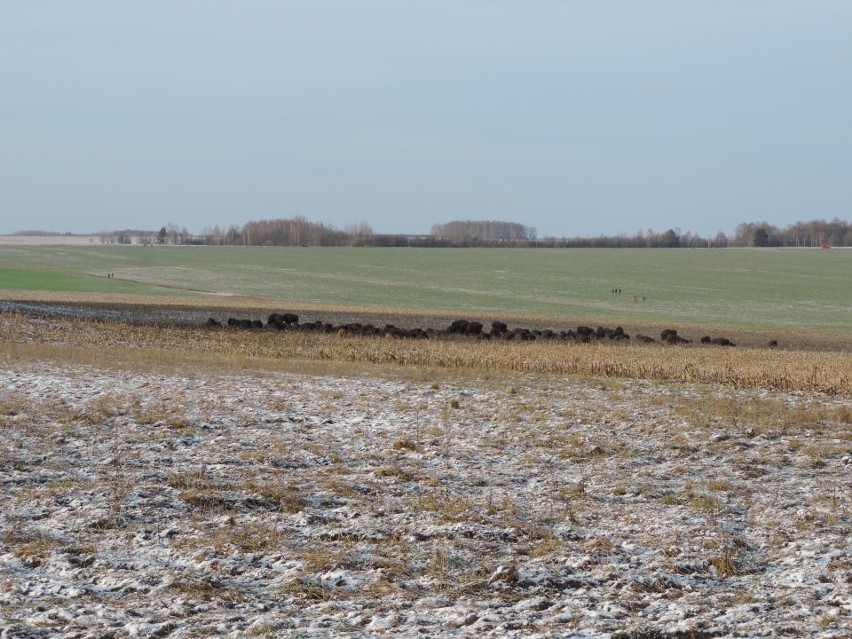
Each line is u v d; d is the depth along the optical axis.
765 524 12.39
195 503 12.76
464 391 26.41
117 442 16.94
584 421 21.14
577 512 12.98
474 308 89.06
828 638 8.04
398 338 48.41
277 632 8.15
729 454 17.69
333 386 26.91
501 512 12.88
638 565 10.60
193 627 8.21
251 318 63.00
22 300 71.25
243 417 20.36
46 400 21.41
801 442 19.00
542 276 130.12
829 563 10.55
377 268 142.75
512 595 9.47
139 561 10.28
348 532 11.54
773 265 155.75
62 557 10.20
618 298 101.88
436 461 16.41
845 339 63.12
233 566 10.16
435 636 8.09
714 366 34.75
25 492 13.04
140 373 28.67
